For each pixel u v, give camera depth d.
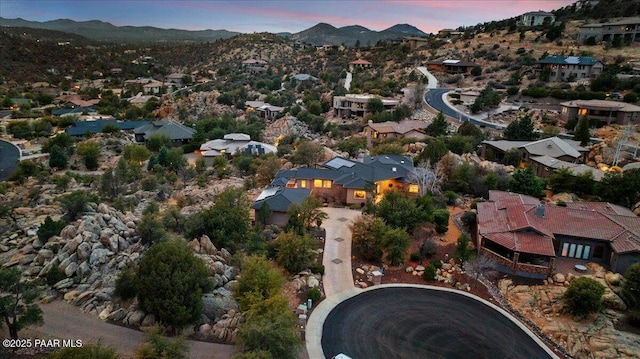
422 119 111.44
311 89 164.00
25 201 59.31
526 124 87.62
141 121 130.25
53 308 32.62
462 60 158.62
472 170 65.38
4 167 86.12
